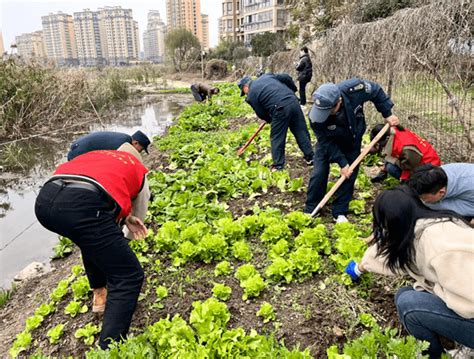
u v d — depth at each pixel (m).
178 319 3.22
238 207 5.57
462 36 5.28
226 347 2.87
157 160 8.34
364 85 4.42
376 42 7.72
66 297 4.02
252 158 7.74
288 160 7.29
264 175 6.16
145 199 3.37
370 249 2.90
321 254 4.14
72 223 2.72
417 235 2.34
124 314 2.93
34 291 4.56
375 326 2.73
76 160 3.03
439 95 8.52
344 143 4.57
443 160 6.07
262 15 60.03
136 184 3.17
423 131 6.76
